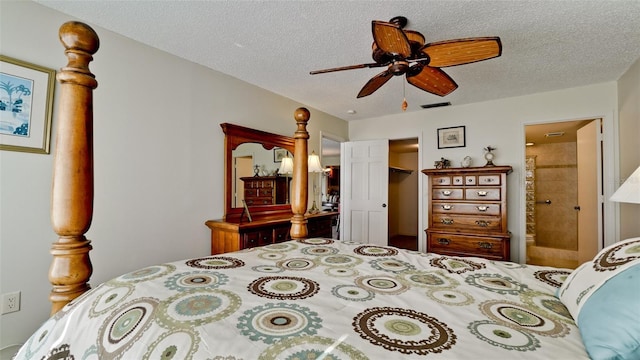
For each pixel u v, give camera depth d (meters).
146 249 2.39
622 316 0.64
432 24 2.08
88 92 1.08
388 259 1.53
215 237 2.83
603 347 0.62
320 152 4.40
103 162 2.16
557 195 5.73
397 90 3.47
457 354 0.64
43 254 1.88
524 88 3.37
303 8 1.93
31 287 1.84
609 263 0.88
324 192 8.59
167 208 2.54
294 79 3.17
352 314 0.85
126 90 2.29
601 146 3.26
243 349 0.66
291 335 0.72
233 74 3.05
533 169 5.94
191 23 2.11
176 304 0.87
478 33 2.19
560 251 5.28
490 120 3.84
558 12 1.92
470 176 3.57
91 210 1.08
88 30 1.07
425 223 4.26
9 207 1.77
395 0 1.83
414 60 1.87
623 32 2.15
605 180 3.17
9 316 1.76
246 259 1.49
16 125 1.79
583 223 3.92
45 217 1.90
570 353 0.65
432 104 4.03
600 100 3.20
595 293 0.79
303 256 1.58
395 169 6.54
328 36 2.29
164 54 2.53
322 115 4.46
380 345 0.68
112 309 0.89
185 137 2.68
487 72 2.90
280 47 2.47
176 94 2.62
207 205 2.86
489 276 1.24
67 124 1.04
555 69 2.83
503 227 3.36
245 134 3.18
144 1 1.86
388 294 1.02
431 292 1.05
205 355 0.66
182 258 2.64
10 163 1.77
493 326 0.78
